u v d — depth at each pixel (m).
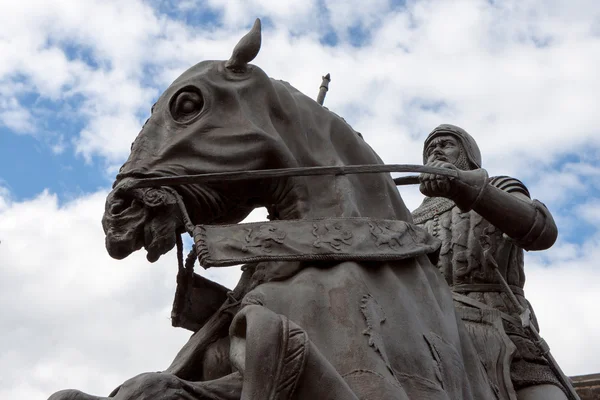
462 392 3.71
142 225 3.79
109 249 3.80
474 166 5.13
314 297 3.64
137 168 3.86
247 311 3.29
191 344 3.87
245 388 3.11
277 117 4.12
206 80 4.07
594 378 6.61
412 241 4.02
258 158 3.96
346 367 3.45
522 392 4.61
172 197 3.82
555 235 4.58
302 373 3.14
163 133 3.98
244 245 3.70
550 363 4.60
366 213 4.13
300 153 4.09
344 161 4.21
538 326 4.99
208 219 3.98
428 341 3.69
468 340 4.03
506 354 4.50
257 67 4.16
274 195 4.05
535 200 4.61
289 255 3.71
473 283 4.91
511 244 4.95
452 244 4.99
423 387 3.55
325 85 5.02
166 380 3.34
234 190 3.99
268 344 3.14
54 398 3.29
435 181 4.36
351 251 3.79
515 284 4.96
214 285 4.09
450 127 5.23
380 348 3.52
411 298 3.82
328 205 4.02
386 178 4.29
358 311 3.61
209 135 3.95
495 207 4.45
